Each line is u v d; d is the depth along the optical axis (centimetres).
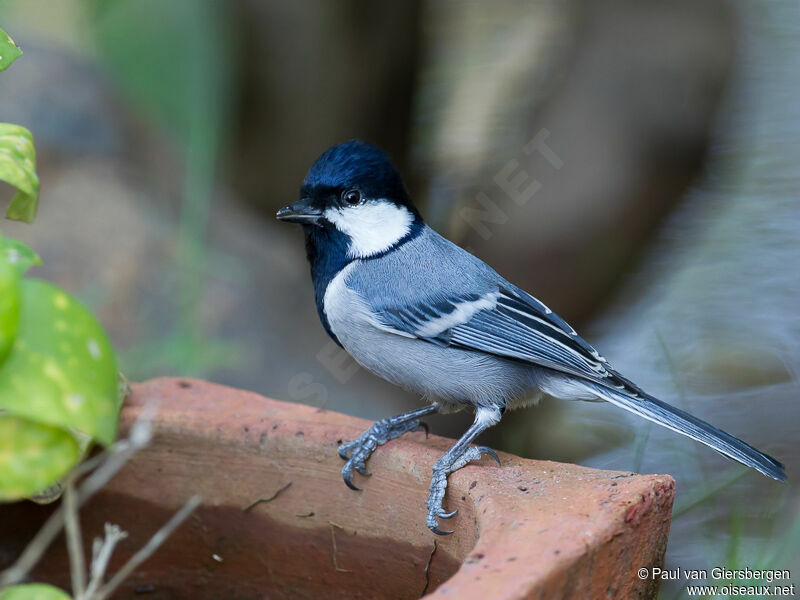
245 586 648
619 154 1053
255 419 648
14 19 1395
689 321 1442
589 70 1064
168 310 1153
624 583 506
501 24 1515
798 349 1350
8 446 397
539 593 425
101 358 389
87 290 1157
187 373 1077
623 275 1124
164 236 1256
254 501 642
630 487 529
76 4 865
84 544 650
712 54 1059
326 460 623
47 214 1249
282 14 1166
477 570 432
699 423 682
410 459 601
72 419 374
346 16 1178
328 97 1220
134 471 650
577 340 718
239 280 1232
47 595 364
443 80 1457
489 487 548
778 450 1144
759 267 1531
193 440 643
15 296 369
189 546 653
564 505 511
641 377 1352
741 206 1581
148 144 1379
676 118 1055
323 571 631
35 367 375
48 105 1334
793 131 1612
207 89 929
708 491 976
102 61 981
